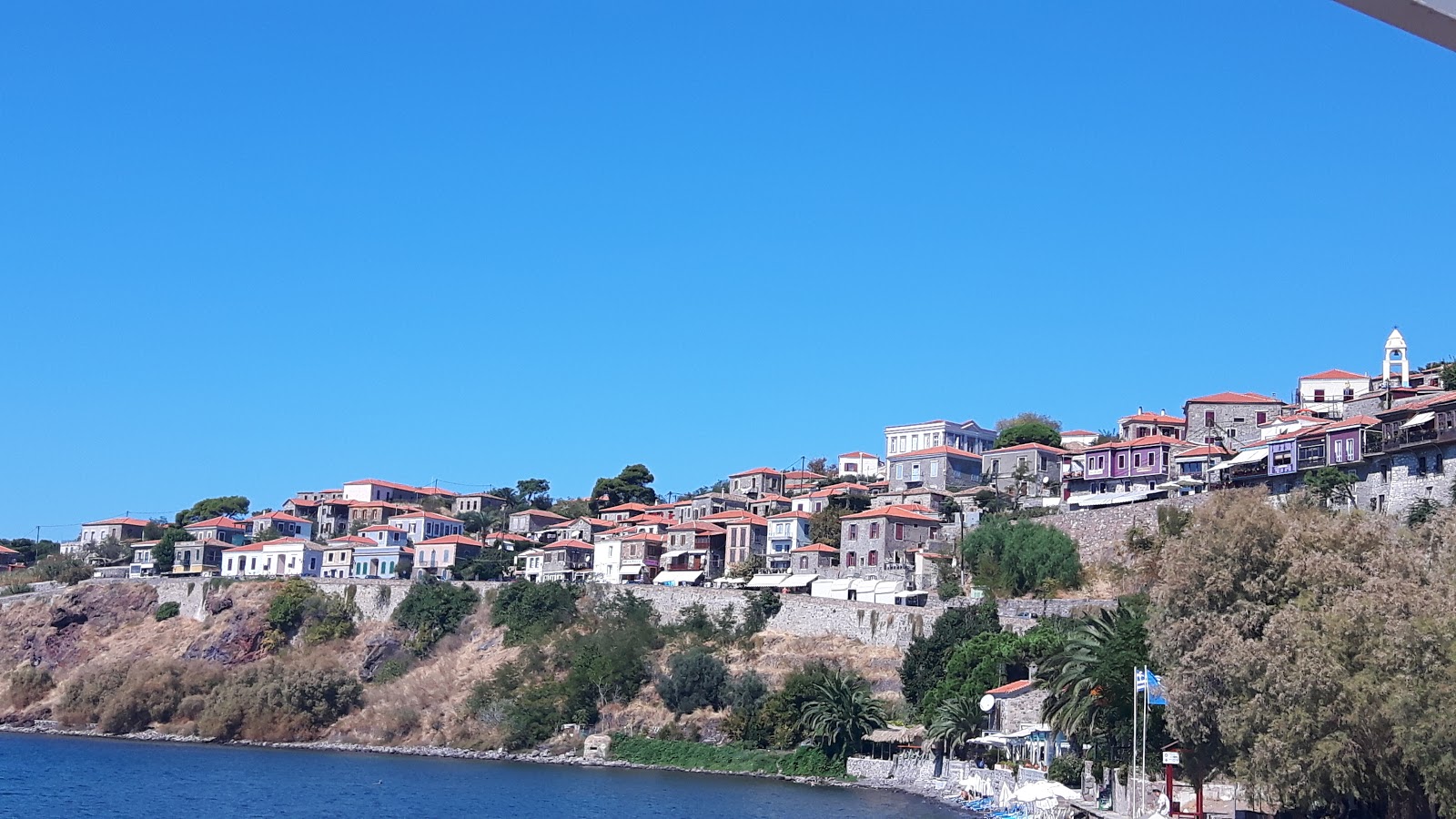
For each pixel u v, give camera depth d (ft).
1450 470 449.89
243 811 424.46
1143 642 331.16
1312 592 266.16
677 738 562.25
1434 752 220.23
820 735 519.60
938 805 425.28
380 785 489.67
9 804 441.27
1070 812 339.16
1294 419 615.98
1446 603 240.32
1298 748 237.04
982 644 488.44
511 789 476.13
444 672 652.48
